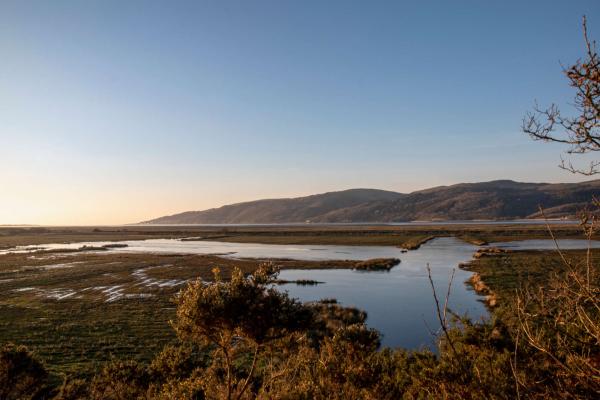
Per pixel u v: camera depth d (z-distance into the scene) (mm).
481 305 34688
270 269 10141
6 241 143875
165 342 25297
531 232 131250
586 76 3488
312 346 19781
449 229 173500
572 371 4328
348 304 36719
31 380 13430
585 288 3941
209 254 88688
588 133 3557
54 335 26844
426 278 50844
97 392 14367
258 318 9430
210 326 9484
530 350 6508
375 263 63656
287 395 9688
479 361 7348
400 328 28797
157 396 13359
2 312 33812
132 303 37062
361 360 11359
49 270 60312
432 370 7523
